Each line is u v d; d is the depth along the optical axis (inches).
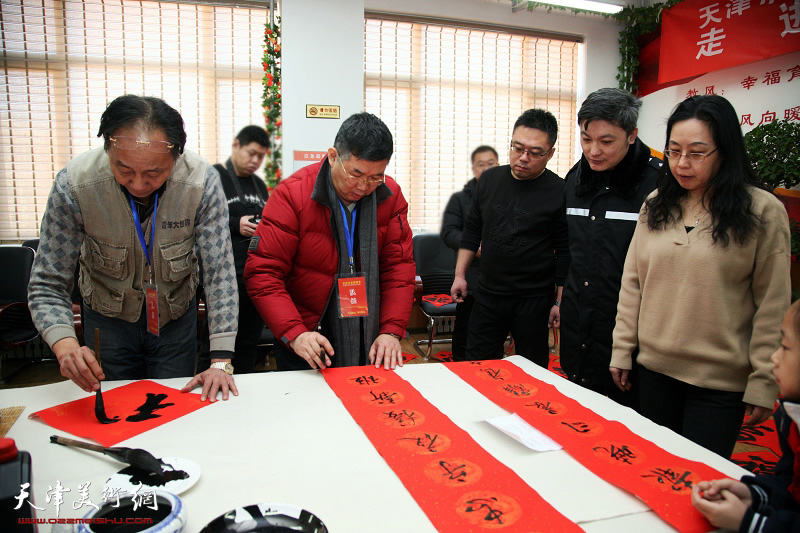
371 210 58.4
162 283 54.2
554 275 79.3
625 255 60.6
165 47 138.3
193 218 52.6
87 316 56.6
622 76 167.3
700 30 141.3
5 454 23.5
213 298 51.9
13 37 130.0
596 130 57.5
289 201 55.3
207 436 37.9
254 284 55.3
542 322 78.2
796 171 106.1
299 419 41.3
